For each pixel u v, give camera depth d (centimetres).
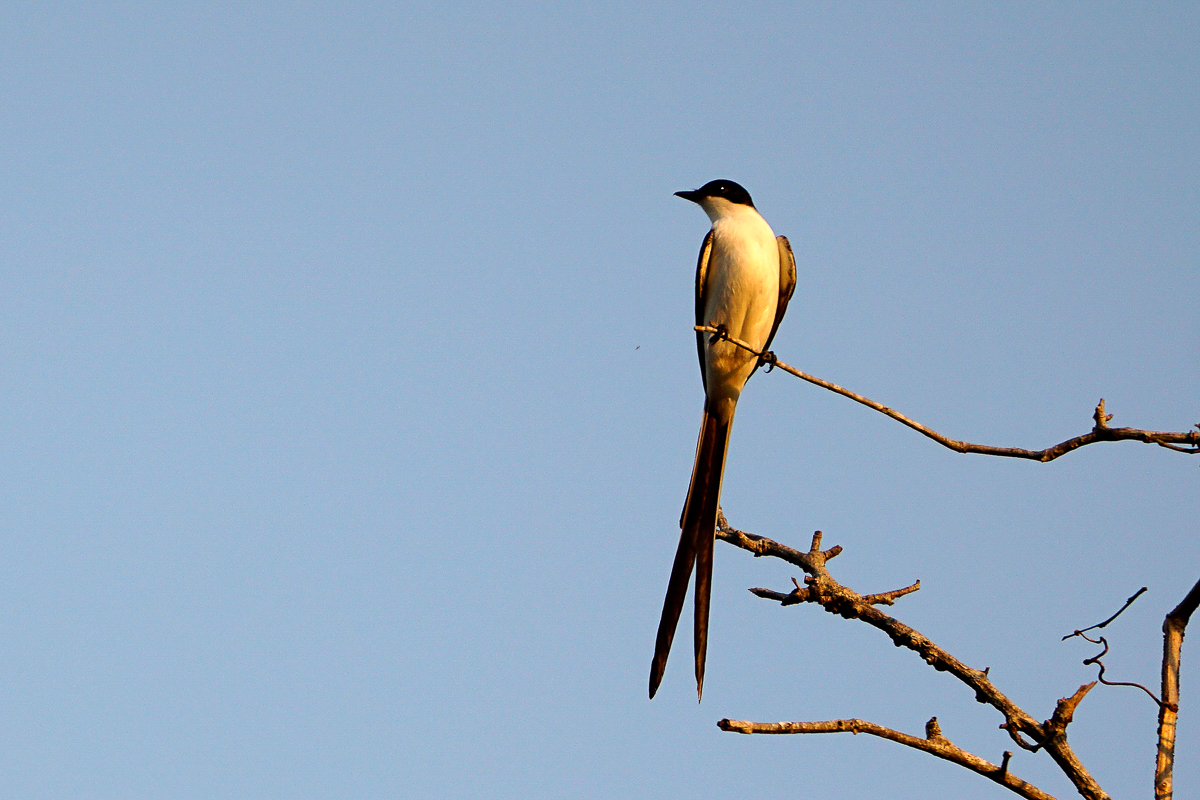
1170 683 713
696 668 978
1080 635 730
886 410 790
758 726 660
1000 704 747
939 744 679
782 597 850
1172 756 693
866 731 670
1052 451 762
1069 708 709
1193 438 729
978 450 781
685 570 1024
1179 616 738
